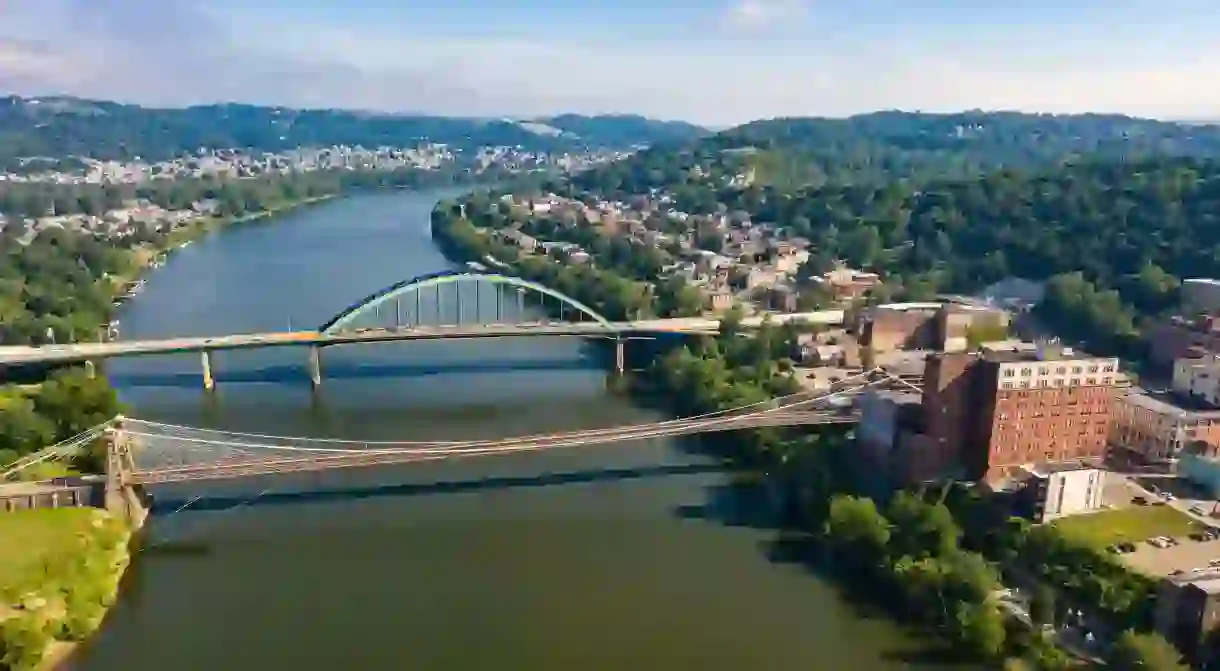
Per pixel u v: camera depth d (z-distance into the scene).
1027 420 192.00
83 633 155.50
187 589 171.38
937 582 160.00
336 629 158.38
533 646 153.62
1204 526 172.25
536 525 199.00
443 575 177.00
